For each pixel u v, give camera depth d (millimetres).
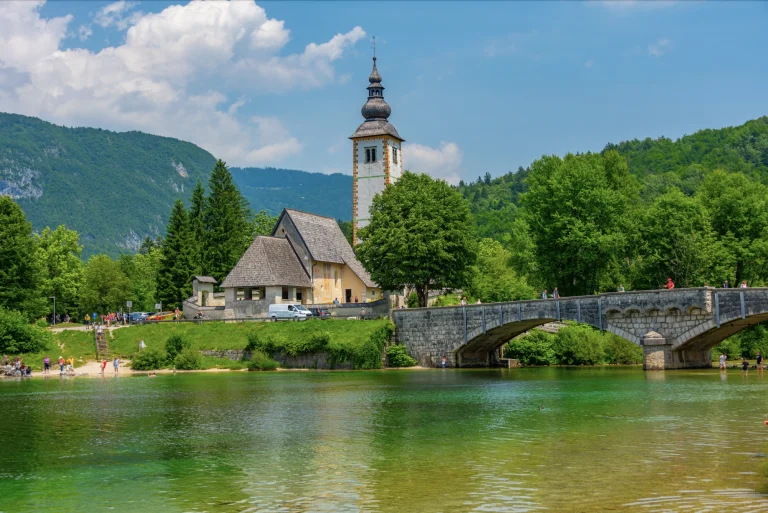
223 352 97000
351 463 34000
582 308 82062
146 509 27391
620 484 29031
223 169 143375
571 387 64562
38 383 79625
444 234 98250
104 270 153000
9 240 110625
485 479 30312
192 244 136375
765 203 101688
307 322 98188
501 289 123375
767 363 95875
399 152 139000
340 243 128625
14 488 30703
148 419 48812
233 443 39625
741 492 27578
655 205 102250
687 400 52969
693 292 74875
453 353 92875
